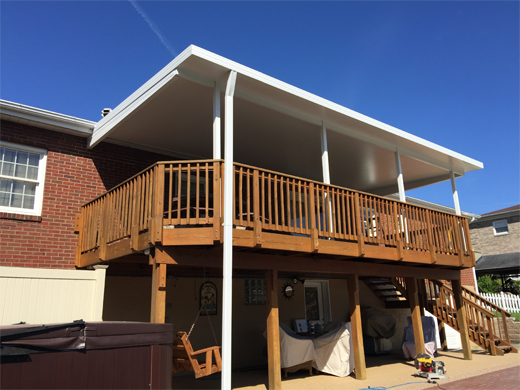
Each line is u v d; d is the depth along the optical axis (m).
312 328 10.44
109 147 8.51
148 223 5.39
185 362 5.46
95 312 5.50
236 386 6.98
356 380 7.44
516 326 13.45
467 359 9.91
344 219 7.27
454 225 9.90
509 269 22.39
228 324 5.23
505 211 25.86
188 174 5.68
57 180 7.71
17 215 7.12
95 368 3.51
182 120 7.59
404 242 8.34
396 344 12.49
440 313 11.31
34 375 3.13
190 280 8.70
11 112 7.23
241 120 7.84
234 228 5.78
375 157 10.16
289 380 7.48
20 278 5.11
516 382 7.31
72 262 7.56
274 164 10.71
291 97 6.92
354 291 7.83
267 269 6.63
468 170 11.66
